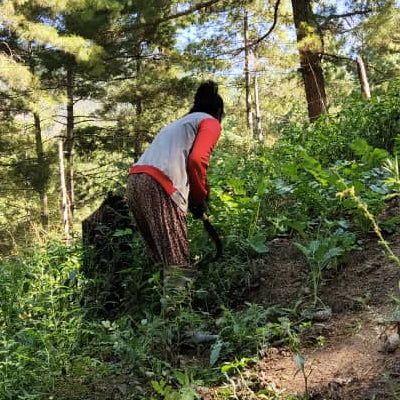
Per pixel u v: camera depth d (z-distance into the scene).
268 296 3.85
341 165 4.15
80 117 21.50
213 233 3.85
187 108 19.72
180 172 3.50
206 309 3.96
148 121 19.64
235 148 7.66
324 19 16.03
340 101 8.88
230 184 4.31
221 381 3.00
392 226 4.04
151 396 2.84
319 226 3.97
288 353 3.09
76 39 15.40
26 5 15.83
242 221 4.41
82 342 3.64
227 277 4.08
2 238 17.67
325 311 3.37
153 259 3.63
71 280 4.38
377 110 5.83
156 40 18.62
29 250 4.99
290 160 5.59
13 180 19.80
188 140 3.56
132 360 3.19
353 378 2.70
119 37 17.39
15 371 3.12
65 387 3.08
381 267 3.65
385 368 2.69
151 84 18.97
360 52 16.39
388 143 5.66
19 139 20.30
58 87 19.12
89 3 15.64
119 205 4.74
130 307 4.19
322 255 3.64
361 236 4.10
